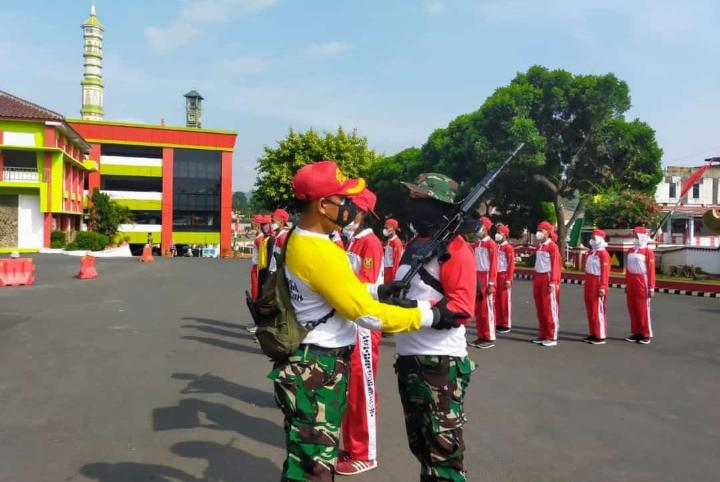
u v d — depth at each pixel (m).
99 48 58.19
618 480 3.92
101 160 46.34
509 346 8.85
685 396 6.04
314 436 2.60
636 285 9.22
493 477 3.92
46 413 5.05
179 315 10.86
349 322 2.74
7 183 29.55
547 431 4.87
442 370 2.90
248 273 22.08
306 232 2.64
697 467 4.16
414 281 2.98
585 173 26.80
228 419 4.98
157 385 6.02
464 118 27.34
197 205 48.78
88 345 7.92
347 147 39.41
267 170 39.72
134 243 47.53
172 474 3.86
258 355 7.59
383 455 4.28
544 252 9.02
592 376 6.89
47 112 30.88
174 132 47.56
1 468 3.88
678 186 46.31
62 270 20.17
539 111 25.44
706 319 11.84
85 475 3.81
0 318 9.80
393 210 39.09
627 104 24.77
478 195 3.03
